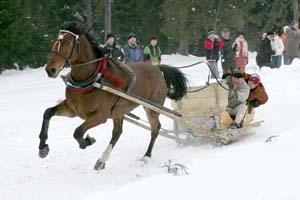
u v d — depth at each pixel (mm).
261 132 10461
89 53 7695
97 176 7855
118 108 8266
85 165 8664
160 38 36906
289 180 5762
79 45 7562
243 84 9859
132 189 5891
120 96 8133
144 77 8961
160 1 35812
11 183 7652
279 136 8438
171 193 5633
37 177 7949
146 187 5906
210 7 32281
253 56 34656
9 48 28391
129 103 8492
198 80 18484
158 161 8789
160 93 9367
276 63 20969
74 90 7602
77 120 12531
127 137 10805
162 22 36031
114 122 8875
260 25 38625
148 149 9016
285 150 7199
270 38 21000
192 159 8531
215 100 10008
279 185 5613
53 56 7375
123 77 8320
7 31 28031
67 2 37250
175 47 38219
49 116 7703
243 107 9852
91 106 7695
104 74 7855
